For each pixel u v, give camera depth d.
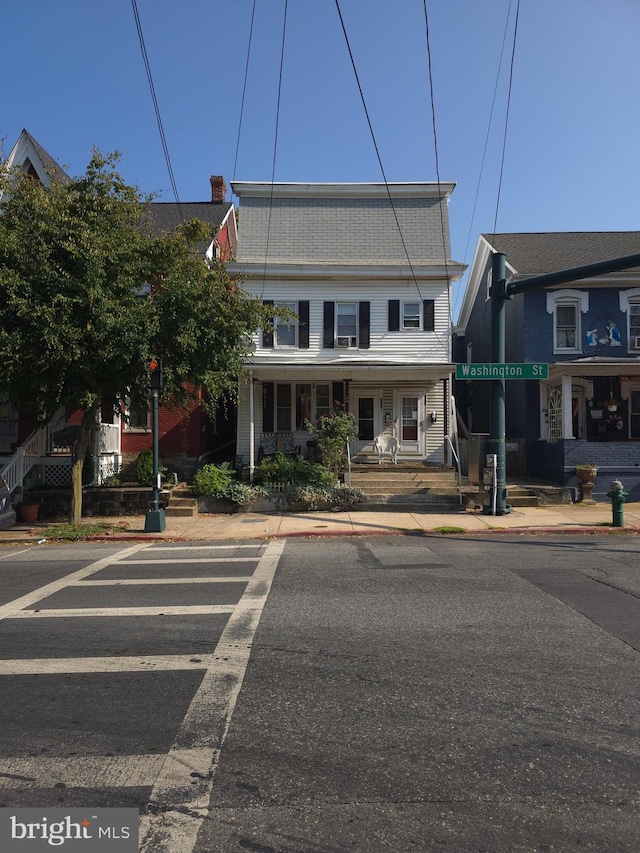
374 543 11.99
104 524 14.58
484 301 24.08
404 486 17.12
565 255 20.69
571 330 19.56
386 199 20.41
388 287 19.70
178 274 13.32
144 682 4.96
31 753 3.88
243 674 5.11
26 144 19.48
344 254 19.83
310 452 19.25
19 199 13.01
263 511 16.34
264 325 15.09
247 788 3.49
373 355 19.55
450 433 18.81
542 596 7.52
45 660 5.46
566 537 12.68
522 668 5.20
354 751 3.88
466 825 3.15
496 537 12.70
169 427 19.34
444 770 3.67
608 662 5.32
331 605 7.15
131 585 8.38
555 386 19.20
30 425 18.64
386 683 4.91
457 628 6.25
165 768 3.70
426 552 10.78
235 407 21.70
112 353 12.42
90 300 12.08
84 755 3.85
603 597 7.47
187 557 10.66
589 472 17.16
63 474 17.47
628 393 19.67
